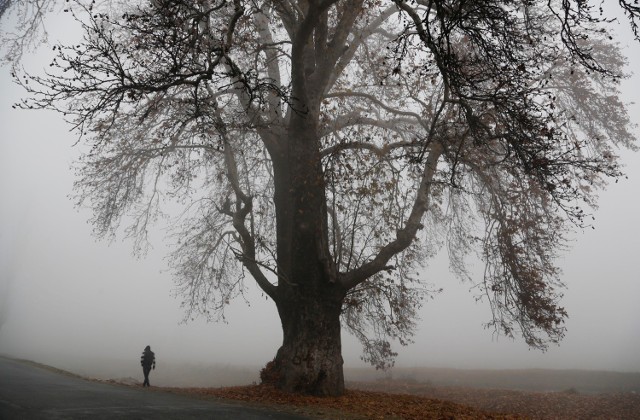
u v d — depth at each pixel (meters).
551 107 10.69
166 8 9.98
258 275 15.55
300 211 13.91
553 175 11.40
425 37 9.94
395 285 17.08
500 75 10.80
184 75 10.02
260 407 10.55
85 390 10.57
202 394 13.09
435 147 14.58
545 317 14.73
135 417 7.10
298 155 14.26
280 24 16.22
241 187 19.94
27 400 7.90
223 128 12.02
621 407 17.25
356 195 14.05
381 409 11.24
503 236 15.24
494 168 15.65
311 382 13.10
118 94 10.20
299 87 13.50
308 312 13.69
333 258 15.09
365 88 18.62
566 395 20.62
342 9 15.38
